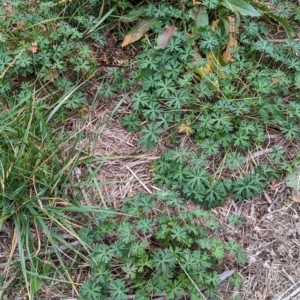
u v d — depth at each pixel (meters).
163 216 0.57
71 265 0.56
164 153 0.62
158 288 0.53
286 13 0.71
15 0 0.71
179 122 0.63
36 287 0.54
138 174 0.62
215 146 0.61
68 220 0.58
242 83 0.65
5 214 0.56
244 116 0.63
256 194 0.60
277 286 0.56
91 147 0.63
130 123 0.64
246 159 0.63
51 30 0.67
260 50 0.66
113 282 0.53
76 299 0.55
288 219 0.60
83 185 0.59
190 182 0.59
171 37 0.66
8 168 0.57
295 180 0.61
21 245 0.55
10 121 0.62
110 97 0.66
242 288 0.56
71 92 0.63
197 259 0.54
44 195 0.58
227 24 0.67
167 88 0.63
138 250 0.54
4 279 0.56
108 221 0.57
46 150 0.58
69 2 0.69
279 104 0.64
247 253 0.58
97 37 0.68
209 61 0.65
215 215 0.59
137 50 0.69
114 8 0.69
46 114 0.63
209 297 0.55
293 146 0.64
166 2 0.70
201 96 0.63
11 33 0.66
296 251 0.58
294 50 0.67
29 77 0.66
